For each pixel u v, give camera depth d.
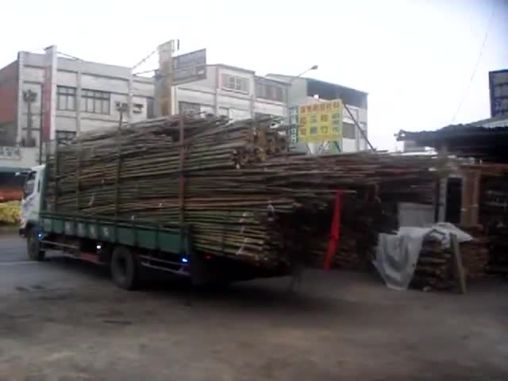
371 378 5.88
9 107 39.91
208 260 9.36
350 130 57.84
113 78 43.25
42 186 14.38
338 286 11.52
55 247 13.91
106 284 11.46
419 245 11.16
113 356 6.52
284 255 8.38
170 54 33.16
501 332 7.87
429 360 6.54
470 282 12.28
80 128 41.41
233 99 51.06
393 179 8.53
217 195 8.87
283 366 6.21
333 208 8.24
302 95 55.56
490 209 13.50
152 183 10.28
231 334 7.57
